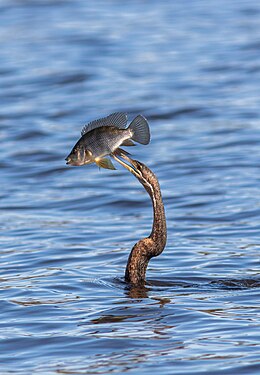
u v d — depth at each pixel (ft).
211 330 31.99
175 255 43.32
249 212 51.93
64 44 112.37
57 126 78.74
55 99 88.48
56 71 99.14
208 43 110.32
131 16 128.16
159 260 42.42
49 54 107.45
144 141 32.73
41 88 93.04
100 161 32.53
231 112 80.53
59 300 36.14
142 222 51.44
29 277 40.16
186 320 33.14
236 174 61.57
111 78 95.96
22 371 28.89
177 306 34.81
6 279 39.96
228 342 30.76
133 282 38.40
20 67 101.71
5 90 92.53
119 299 36.01
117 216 53.26
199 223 50.31
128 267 38.58
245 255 43.06
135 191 58.59
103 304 35.42
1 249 46.03
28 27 123.13
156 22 123.85
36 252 45.01
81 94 90.12
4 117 82.38
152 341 31.09
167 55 105.29
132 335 31.68
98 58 104.99
